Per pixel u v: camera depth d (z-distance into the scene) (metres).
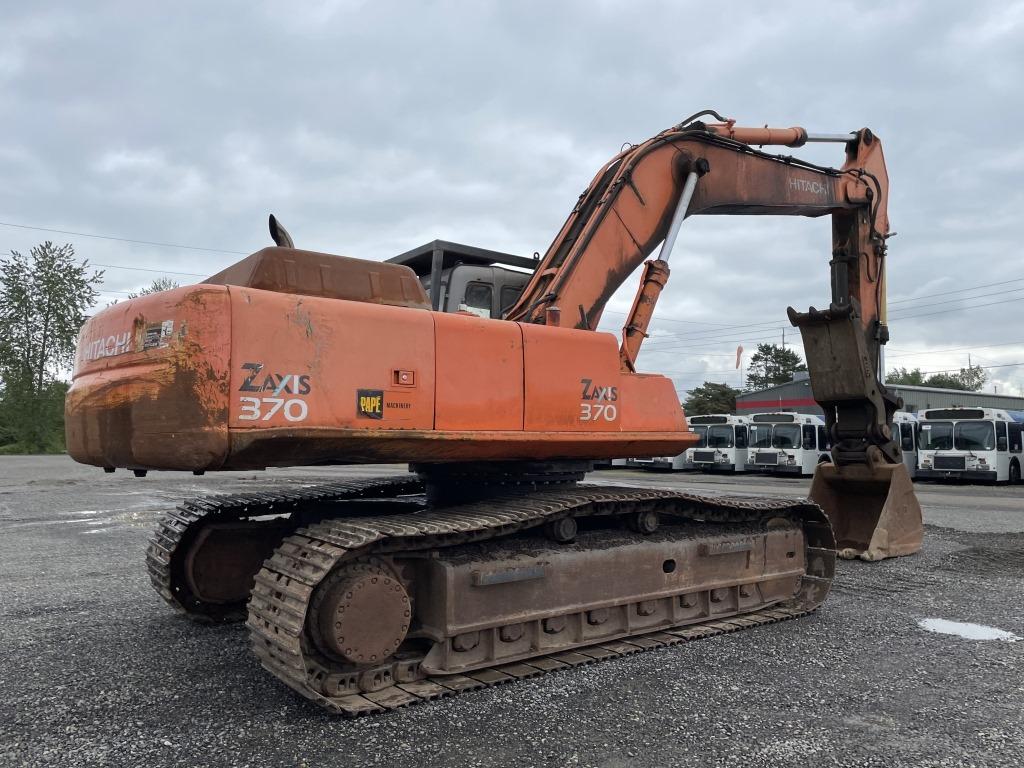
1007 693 4.56
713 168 7.92
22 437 48.41
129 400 4.25
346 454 4.55
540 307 6.07
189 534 6.08
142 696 4.52
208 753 3.70
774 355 75.38
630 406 5.96
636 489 6.12
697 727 4.02
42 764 3.58
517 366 5.26
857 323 8.87
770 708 4.30
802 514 7.14
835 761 3.60
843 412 9.50
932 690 4.61
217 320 4.11
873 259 9.74
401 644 4.78
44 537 11.19
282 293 4.48
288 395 4.28
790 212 8.99
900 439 27.50
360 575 4.34
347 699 4.32
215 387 4.06
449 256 6.57
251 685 4.72
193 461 4.05
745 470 29.86
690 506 6.26
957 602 7.04
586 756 3.66
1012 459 25.47
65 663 5.16
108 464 4.73
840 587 7.70
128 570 8.61
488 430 5.05
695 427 31.31
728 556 6.31
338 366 4.47
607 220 6.77
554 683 4.74
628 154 7.28
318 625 4.25
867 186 9.52
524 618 4.98
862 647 5.56
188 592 6.28
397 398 4.67
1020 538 11.05
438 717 4.17
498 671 4.88
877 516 9.70
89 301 51.19
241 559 6.19
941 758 3.64
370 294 4.88
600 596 5.42
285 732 3.97
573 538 5.43
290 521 6.41
